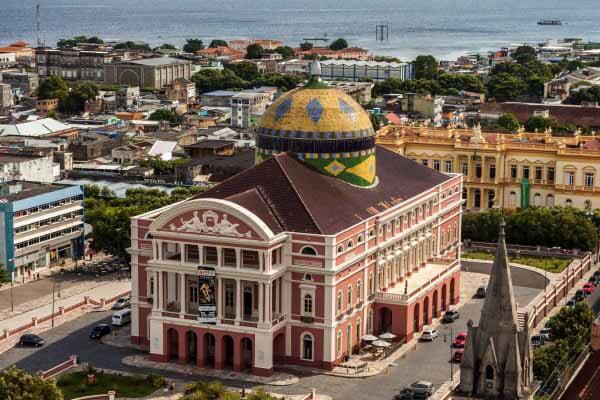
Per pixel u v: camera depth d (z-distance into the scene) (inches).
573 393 5777.6
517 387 5300.2
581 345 7618.1
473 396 5354.3
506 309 5354.3
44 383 7160.4
